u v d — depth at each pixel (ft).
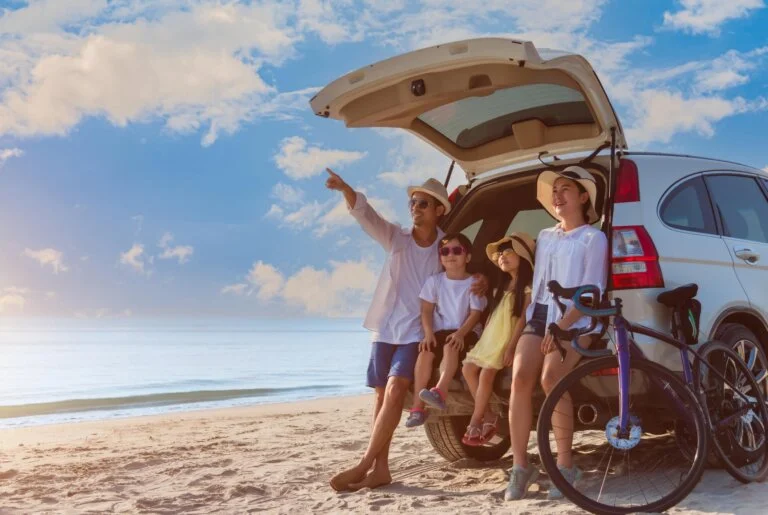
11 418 39.04
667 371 13.85
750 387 15.93
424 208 17.29
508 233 18.70
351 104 17.03
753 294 16.69
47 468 20.70
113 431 30.53
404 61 15.61
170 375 72.33
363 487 16.69
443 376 15.88
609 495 14.61
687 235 15.60
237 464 20.71
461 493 15.89
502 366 15.20
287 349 149.18
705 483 15.35
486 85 15.57
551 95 16.49
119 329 465.06
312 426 29.81
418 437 24.90
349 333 353.10
